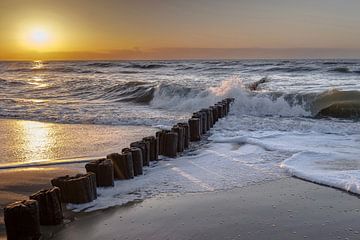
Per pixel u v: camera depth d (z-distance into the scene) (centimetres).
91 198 536
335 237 423
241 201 538
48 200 464
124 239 433
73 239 436
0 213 503
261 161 748
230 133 1056
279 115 1460
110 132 1095
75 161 764
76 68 6334
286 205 519
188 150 865
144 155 708
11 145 937
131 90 2203
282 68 4297
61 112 1523
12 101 1945
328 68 3994
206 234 439
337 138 966
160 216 493
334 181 596
